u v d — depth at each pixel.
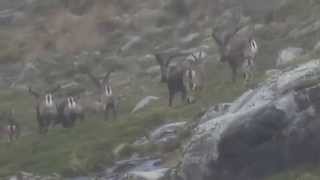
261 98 48.06
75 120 86.94
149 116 74.06
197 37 116.44
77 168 63.72
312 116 44.88
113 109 83.56
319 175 43.47
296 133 44.97
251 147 46.00
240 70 84.06
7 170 68.69
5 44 144.62
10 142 82.19
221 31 111.19
